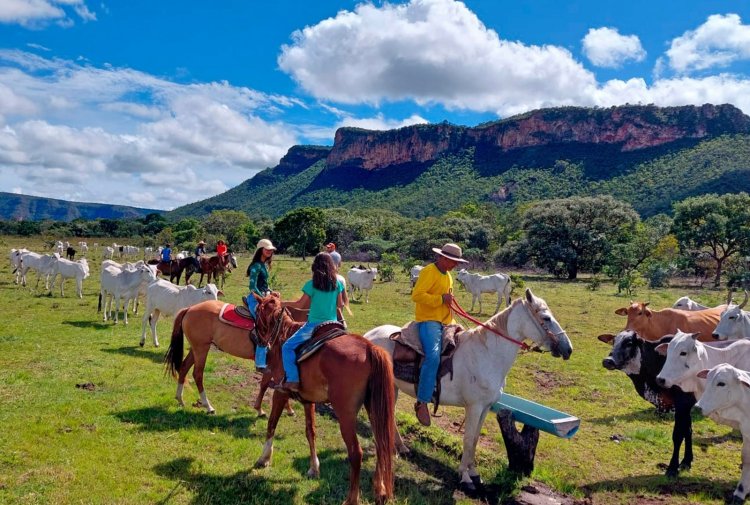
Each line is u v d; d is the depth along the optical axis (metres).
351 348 4.97
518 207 89.06
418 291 5.98
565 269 47.78
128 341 12.18
